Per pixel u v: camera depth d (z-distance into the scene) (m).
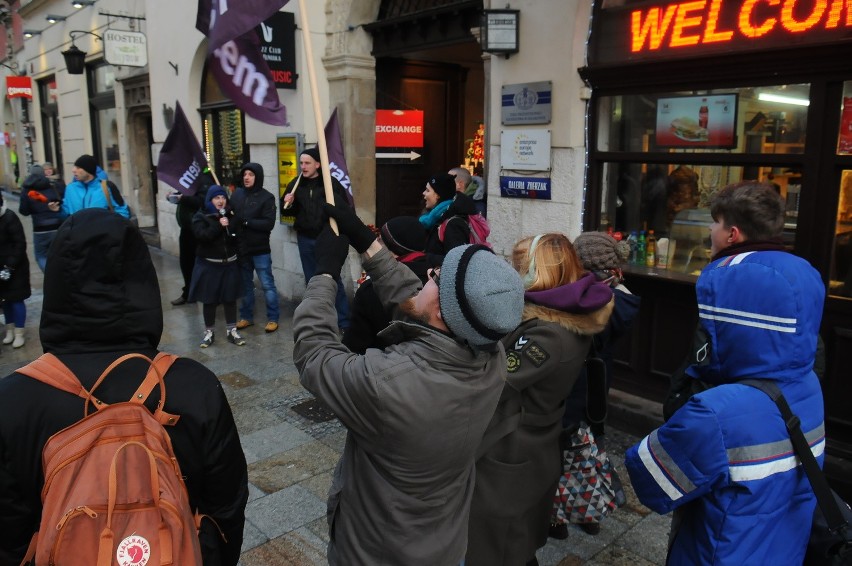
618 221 4.96
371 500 1.72
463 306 1.56
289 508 3.58
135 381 1.58
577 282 2.39
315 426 4.59
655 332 4.64
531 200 5.20
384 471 1.69
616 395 4.80
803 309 1.84
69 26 14.62
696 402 1.84
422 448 1.62
